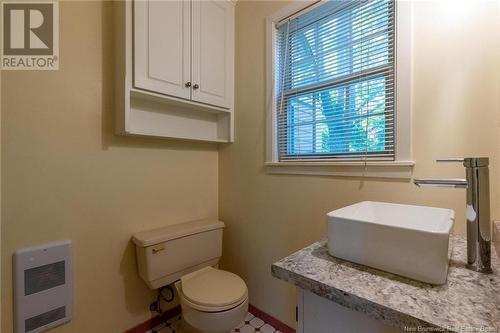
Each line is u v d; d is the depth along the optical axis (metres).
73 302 1.31
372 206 1.09
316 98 1.51
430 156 1.06
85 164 1.36
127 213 1.53
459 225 1.00
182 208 1.82
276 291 1.64
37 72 1.21
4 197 1.13
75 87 1.33
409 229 0.65
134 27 1.36
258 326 1.66
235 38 1.93
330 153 1.44
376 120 1.26
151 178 1.65
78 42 1.33
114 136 1.48
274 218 1.66
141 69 1.39
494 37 0.93
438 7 1.04
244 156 1.86
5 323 1.13
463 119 0.99
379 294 0.58
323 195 1.42
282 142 1.66
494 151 0.93
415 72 1.10
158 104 1.70
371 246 0.72
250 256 1.81
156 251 1.46
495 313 0.50
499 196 0.92
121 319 1.50
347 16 1.36
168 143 1.75
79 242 1.34
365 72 1.30
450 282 0.63
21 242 1.17
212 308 1.23
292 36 1.62
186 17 1.60
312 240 1.46
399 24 1.14
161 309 1.68
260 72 1.74
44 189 1.23
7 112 1.14
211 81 1.76
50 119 1.25
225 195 2.01
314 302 0.73
